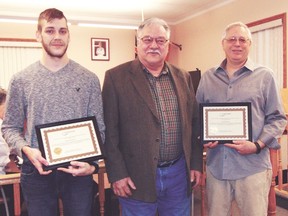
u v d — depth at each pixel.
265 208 1.94
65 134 1.50
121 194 1.69
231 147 1.87
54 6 5.72
